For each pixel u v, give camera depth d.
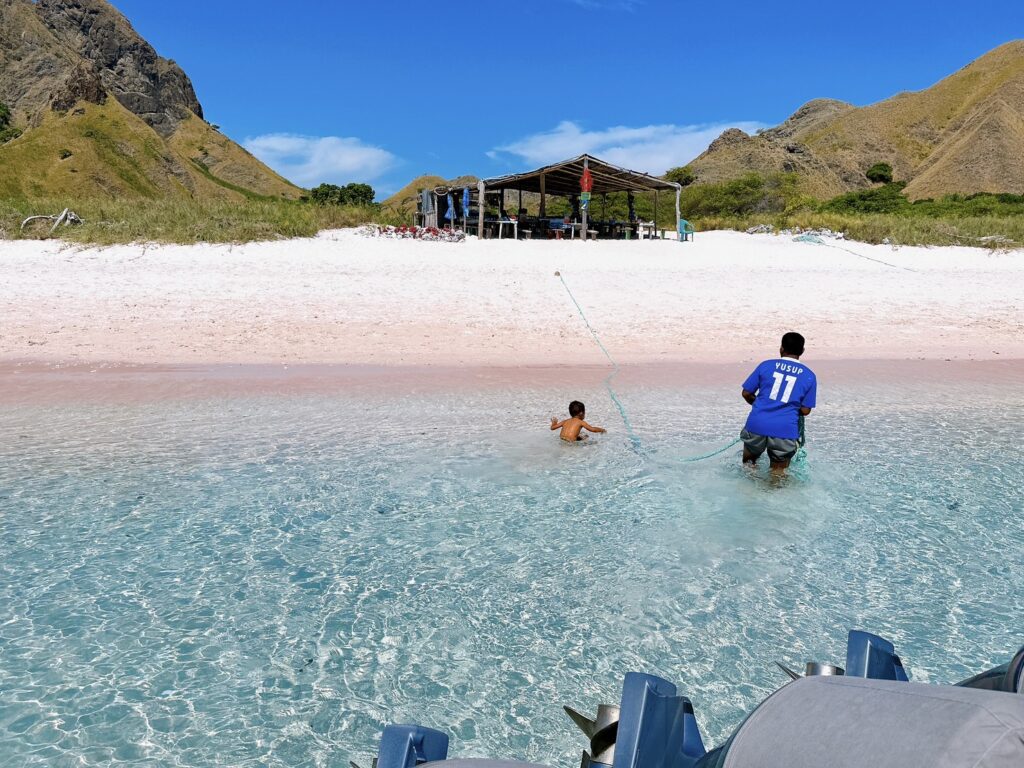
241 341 13.78
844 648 4.27
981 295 18.77
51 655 4.18
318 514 6.36
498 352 13.55
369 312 15.91
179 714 3.66
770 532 6.01
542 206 30.80
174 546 5.69
